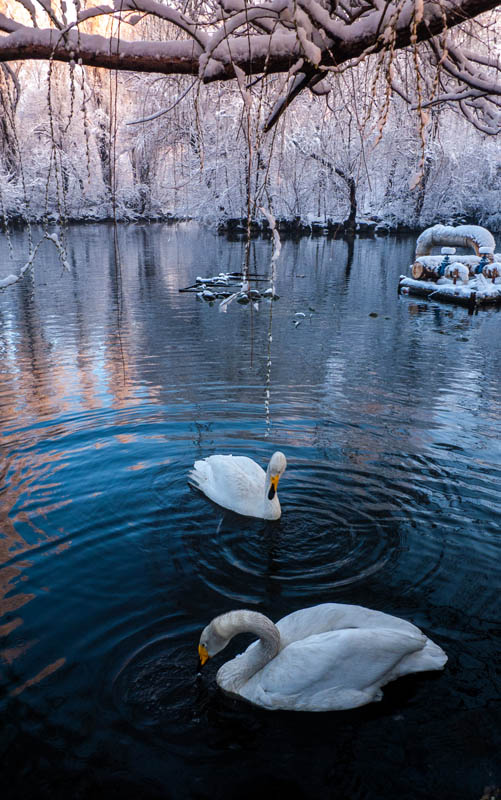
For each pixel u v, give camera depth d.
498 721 3.60
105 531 5.61
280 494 6.33
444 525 5.72
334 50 3.04
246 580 4.93
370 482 6.56
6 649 4.13
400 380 10.59
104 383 10.21
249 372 10.97
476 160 39.94
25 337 13.95
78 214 48.69
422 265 22.08
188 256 31.55
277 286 22.61
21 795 3.11
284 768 3.30
